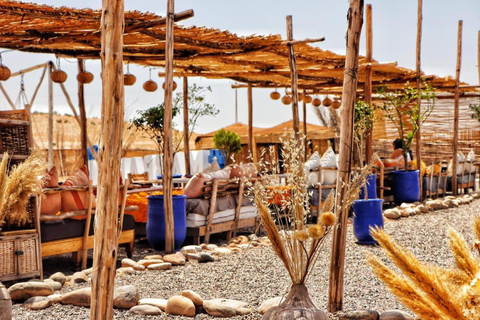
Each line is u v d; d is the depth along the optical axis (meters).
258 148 18.88
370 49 12.53
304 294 3.80
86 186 6.62
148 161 14.79
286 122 20.48
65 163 17.41
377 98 17.52
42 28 8.02
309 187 9.99
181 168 16.83
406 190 12.59
